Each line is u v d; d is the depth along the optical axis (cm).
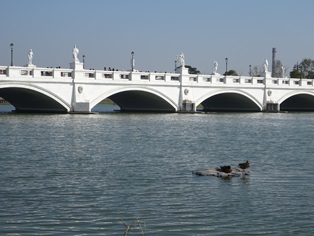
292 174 2506
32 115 6625
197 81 8319
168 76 7988
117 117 6775
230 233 1562
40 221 1650
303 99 10431
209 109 10269
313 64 15550
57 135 4153
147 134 4441
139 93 7988
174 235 1538
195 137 4288
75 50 6969
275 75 16038
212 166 2733
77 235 1523
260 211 1800
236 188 2155
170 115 7575
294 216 1745
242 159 3030
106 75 7338
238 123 6134
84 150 3275
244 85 8888
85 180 2283
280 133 4803
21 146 3409
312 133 4841
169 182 2264
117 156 3036
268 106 9238
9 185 2155
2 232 1540
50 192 2038
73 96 6956
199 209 1816
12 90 6819
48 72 6900
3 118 5991
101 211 1773
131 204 1870
